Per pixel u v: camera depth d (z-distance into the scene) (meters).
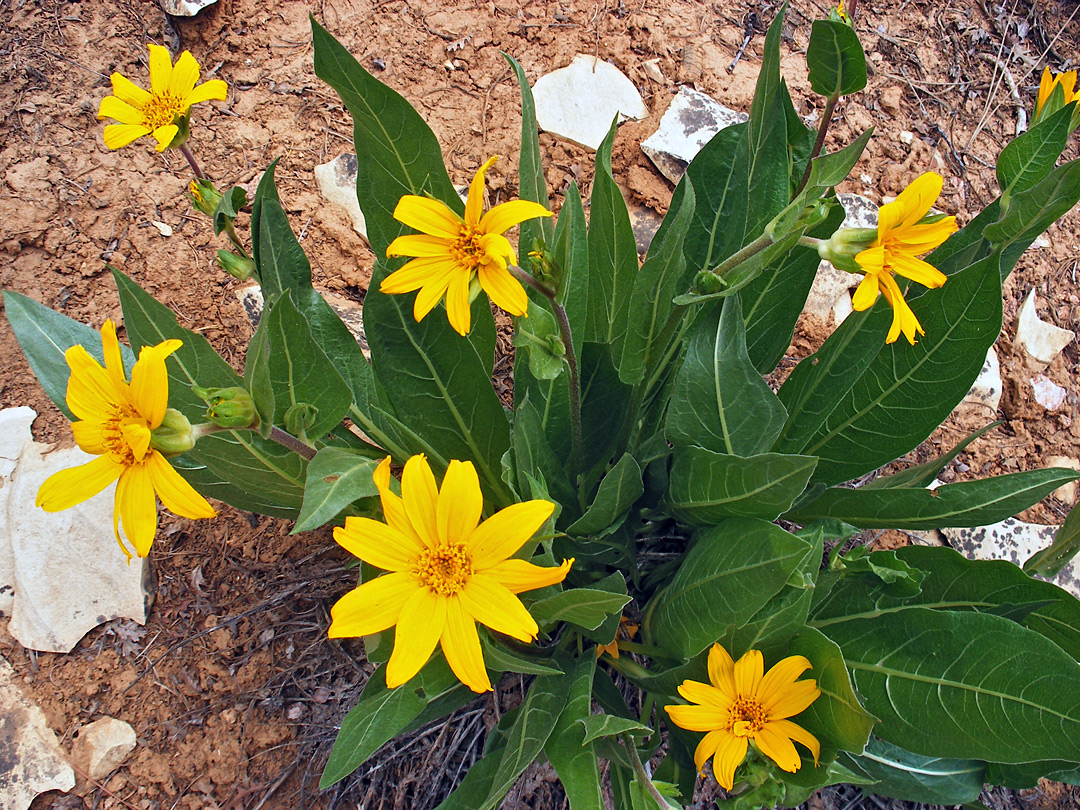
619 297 0.48
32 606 0.53
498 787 0.38
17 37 0.62
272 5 0.67
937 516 0.48
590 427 0.50
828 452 0.50
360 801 0.52
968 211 0.70
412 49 0.67
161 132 0.42
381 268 0.41
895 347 0.46
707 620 0.42
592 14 0.69
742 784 0.43
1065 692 0.41
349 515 0.44
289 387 0.39
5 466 0.55
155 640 0.54
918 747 0.44
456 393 0.44
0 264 0.59
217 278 0.60
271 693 0.53
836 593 0.48
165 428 0.34
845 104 0.71
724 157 0.49
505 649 0.43
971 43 0.76
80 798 0.51
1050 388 0.66
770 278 0.50
